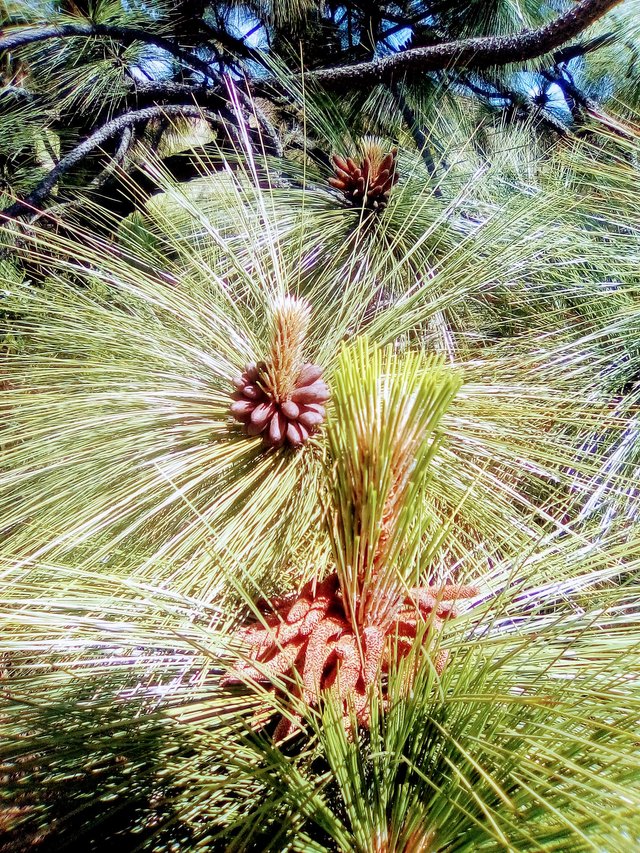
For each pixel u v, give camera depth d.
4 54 1.28
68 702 0.44
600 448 0.73
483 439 0.59
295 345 0.51
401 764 0.39
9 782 0.43
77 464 0.56
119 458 0.55
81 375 0.65
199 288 0.68
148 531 0.53
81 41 1.32
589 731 0.37
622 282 0.81
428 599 0.44
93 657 0.46
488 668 0.39
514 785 0.36
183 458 0.54
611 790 0.33
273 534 0.50
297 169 1.13
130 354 0.64
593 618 0.43
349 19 1.57
